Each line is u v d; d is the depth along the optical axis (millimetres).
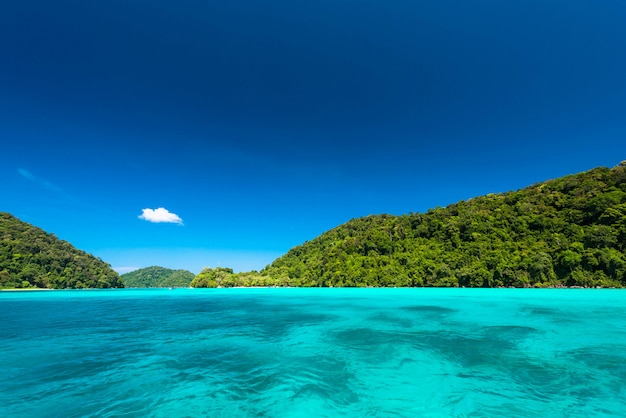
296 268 133000
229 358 15734
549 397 10766
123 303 51656
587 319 24938
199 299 60375
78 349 17844
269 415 9664
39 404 10633
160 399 10875
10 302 55625
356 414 9688
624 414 9555
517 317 26609
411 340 19016
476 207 101938
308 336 20797
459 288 75125
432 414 9688
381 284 90812
